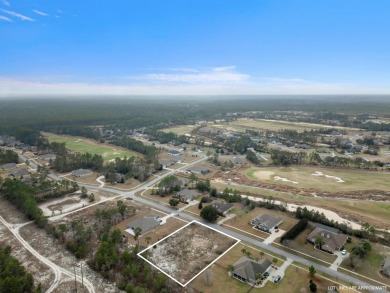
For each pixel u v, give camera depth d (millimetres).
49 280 68188
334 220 100125
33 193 116188
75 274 70438
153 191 126750
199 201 115750
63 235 86875
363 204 113938
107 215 97250
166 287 64000
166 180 127562
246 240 84812
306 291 63094
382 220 100500
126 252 72188
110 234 87375
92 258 76625
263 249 79812
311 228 91250
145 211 106188
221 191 128000
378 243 83438
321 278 67312
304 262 73688
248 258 71500
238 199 115000
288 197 121875
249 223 95562
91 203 114562
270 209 107188
